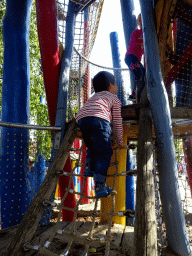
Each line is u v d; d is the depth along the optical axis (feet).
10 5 13.55
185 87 13.71
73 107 19.74
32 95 22.67
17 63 13.09
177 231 7.54
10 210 11.25
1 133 11.91
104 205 10.78
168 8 10.23
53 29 12.51
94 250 7.48
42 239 8.24
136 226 5.68
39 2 12.19
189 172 14.64
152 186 6.61
